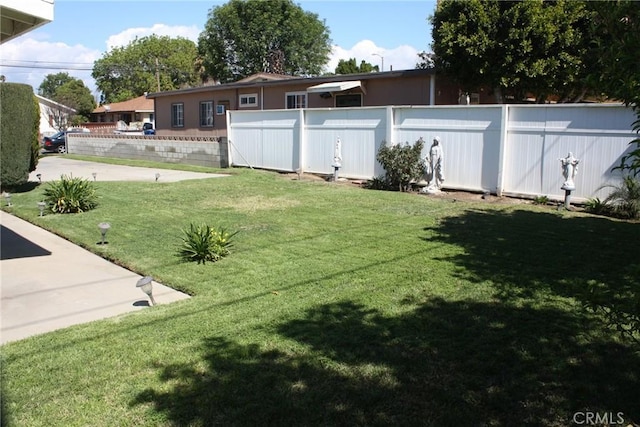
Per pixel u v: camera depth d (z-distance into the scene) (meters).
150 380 3.29
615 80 2.66
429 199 10.33
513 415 2.86
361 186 12.33
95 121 59.19
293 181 13.20
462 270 5.46
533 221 8.03
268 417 2.87
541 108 9.72
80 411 2.96
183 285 5.24
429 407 2.94
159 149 19.73
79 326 4.23
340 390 3.12
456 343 3.72
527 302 4.50
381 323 4.10
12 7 4.50
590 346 3.64
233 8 40.84
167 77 66.81
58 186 9.48
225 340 3.85
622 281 4.98
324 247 6.59
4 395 3.14
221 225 7.98
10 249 6.90
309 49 43.78
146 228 7.88
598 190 9.16
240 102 20.64
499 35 12.25
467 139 10.84
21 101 11.66
